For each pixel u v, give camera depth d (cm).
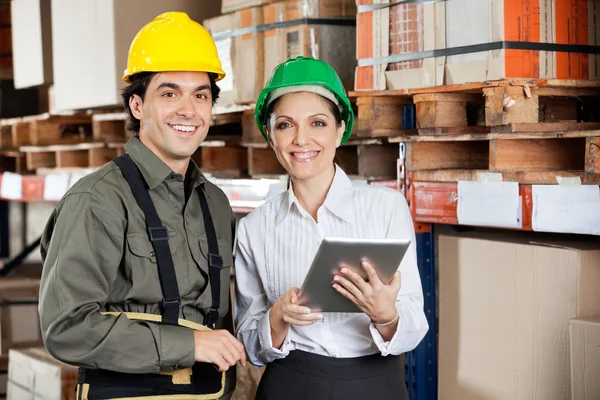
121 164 244
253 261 262
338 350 243
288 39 382
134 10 464
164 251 237
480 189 298
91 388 238
